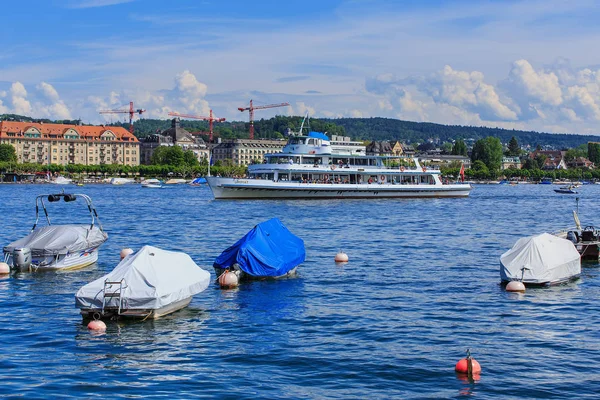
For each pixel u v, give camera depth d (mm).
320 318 36344
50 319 35938
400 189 144625
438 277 48375
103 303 35031
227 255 46938
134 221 96562
